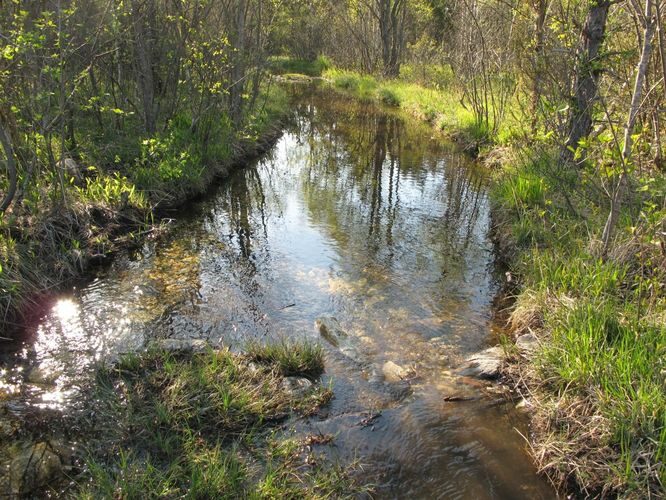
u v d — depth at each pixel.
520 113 11.40
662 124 7.16
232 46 11.59
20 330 4.98
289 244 7.43
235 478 3.31
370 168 11.84
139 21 8.44
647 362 3.76
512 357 4.69
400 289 6.16
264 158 12.42
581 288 5.11
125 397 4.06
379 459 3.62
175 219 8.09
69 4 7.46
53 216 6.41
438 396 4.29
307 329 5.25
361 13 29.02
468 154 12.98
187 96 10.30
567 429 3.69
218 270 6.49
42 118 6.46
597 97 5.89
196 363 4.50
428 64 22.75
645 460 3.24
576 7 7.01
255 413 3.93
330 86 28.48
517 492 3.39
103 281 6.05
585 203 6.78
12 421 3.80
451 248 7.40
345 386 4.38
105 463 3.46
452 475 3.51
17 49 5.29
